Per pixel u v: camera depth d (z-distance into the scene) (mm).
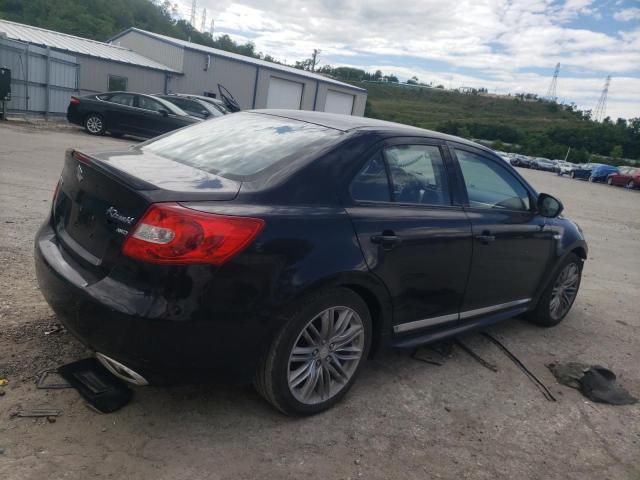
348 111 38938
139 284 2416
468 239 3604
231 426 2809
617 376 4172
